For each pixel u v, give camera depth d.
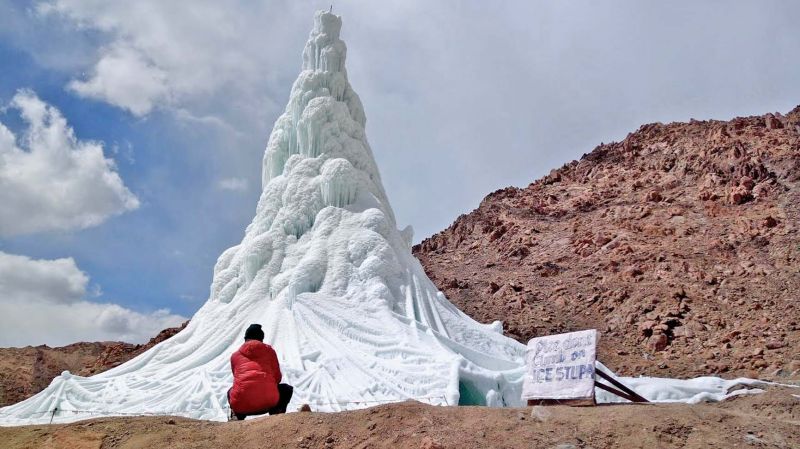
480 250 61.34
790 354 32.41
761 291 40.19
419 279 26.91
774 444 10.34
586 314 43.62
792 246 43.69
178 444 12.40
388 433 11.69
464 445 10.85
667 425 10.92
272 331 23.50
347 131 31.02
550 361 13.78
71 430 13.61
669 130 71.19
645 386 20.08
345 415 12.59
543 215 64.00
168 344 26.61
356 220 27.62
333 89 31.50
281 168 31.92
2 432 14.02
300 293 24.78
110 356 52.00
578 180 70.69
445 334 24.62
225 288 28.28
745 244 45.97
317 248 26.50
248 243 28.39
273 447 11.84
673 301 40.84
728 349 34.84
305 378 19.92
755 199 51.53
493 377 19.31
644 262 47.34
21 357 53.59
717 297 40.84
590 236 54.69
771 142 58.41
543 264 52.72
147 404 20.53
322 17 32.44
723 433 10.68
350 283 25.44
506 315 45.47
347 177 28.45
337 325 23.14
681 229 50.72
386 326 23.11
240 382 13.44
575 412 11.85
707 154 60.72
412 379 19.12
